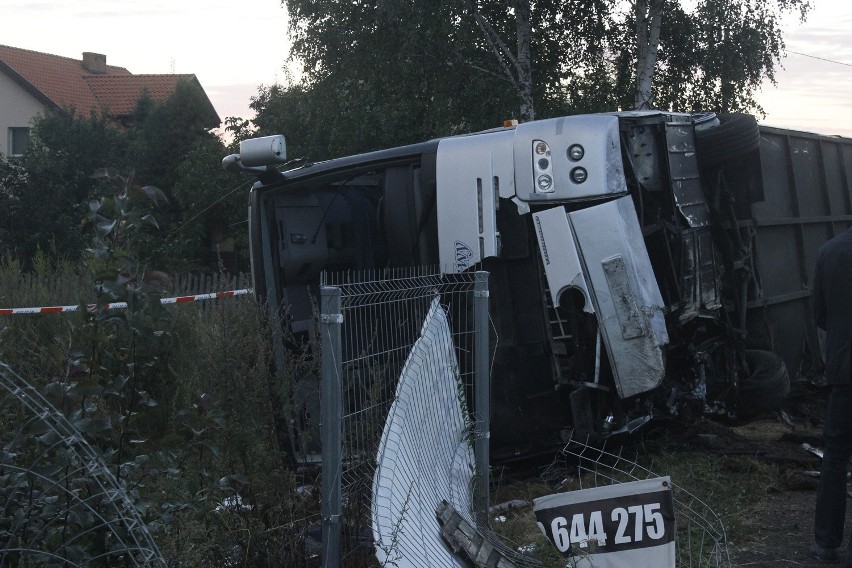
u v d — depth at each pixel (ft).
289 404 13.61
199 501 11.61
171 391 19.49
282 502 12.84
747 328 25.57
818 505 14.90
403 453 11.82
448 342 14.85
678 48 60.80
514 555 13.58
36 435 10.00
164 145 96.89
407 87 58.80
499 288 20.34
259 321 14.01
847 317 14.65
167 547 11.16
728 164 24.13
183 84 100.42
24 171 77.92
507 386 20.30
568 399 20.40
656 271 21.27
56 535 9.93
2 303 28.22
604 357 19.98
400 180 22.09
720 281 23.82
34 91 123.34
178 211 89.86
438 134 58.03
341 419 11.60
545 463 21.03
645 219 21.22
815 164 30.91
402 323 13.61
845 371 14.55
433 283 14.88
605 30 60.70
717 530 15.26
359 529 11.96
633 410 20.77
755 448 21.72
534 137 19.89
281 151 21.65
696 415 22.90
